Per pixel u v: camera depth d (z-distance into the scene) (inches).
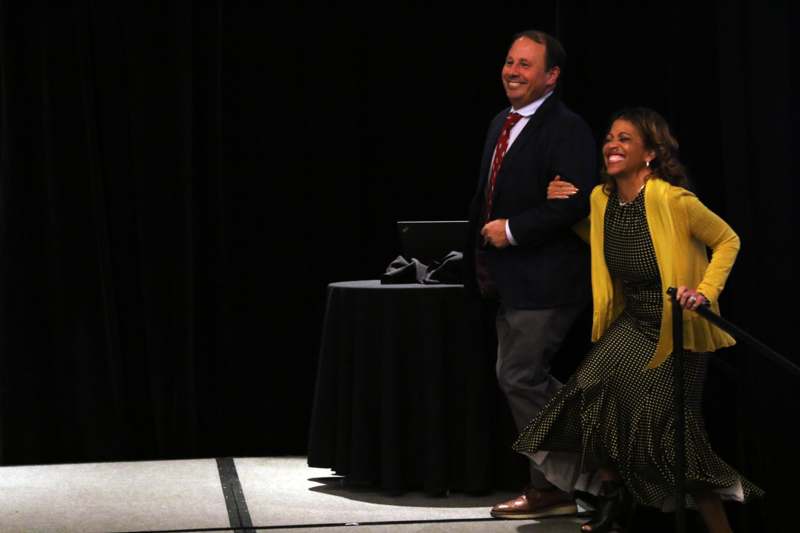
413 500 369.4
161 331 423.2
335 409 378.3
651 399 308.0
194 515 352.2
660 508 315.3
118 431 423.8
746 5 332.2
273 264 433.7
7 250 412.8
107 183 418.0
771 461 330.3
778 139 330.3
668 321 302.4
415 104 439.2
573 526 342.0
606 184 320.5
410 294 367.2
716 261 301.0
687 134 358.6
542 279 342.6
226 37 427.2
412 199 440.8
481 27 440.5
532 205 346.3
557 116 347.6
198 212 427.8
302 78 431.2
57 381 419.5
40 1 410.0
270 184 431.5
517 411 350.9
